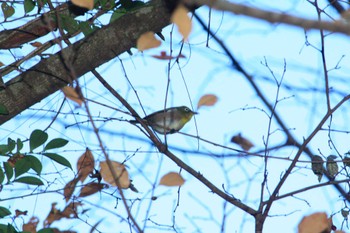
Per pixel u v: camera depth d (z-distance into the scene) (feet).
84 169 26.50
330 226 25.02
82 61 29.48
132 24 28.71
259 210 26.30
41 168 25.89
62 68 29.50
